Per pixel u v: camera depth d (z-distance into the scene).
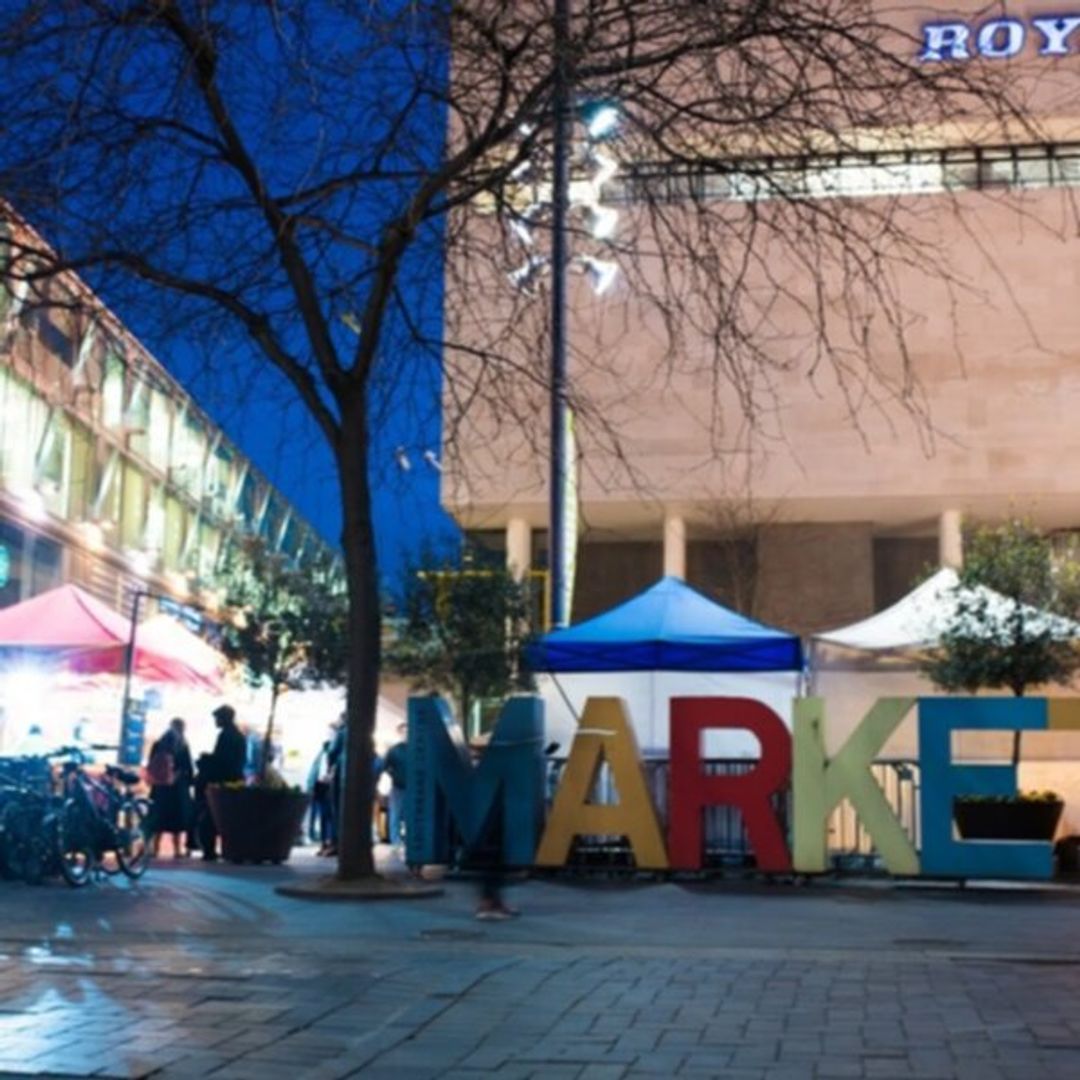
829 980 7.94
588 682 19.02
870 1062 5.91
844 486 44.09
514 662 20.77
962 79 9.55
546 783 16.41
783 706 18.52
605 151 10.59
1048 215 41.53
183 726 18.23
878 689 19.84
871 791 14.46
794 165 10.11
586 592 51.19
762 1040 6.34
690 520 46.56
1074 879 15.71
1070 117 27.34
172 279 11.63
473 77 10.74
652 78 9.77
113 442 42.69
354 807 12.71
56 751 14.64
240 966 8.20
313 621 20.59
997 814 15.84
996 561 21.06
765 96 9.75
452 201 11.92
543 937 9.91
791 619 48.00
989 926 10.89
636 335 40.84
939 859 14.20
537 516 44.34
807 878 14.75
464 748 15.60
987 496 44.06
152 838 18.14
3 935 9.71
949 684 18.55
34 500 36.91
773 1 9.25
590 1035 6.45
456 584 20.89
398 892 12.33
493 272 12.28
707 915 11.44
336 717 21.83
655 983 7.80
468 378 12.48
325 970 8.09
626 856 15.64
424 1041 6.32
